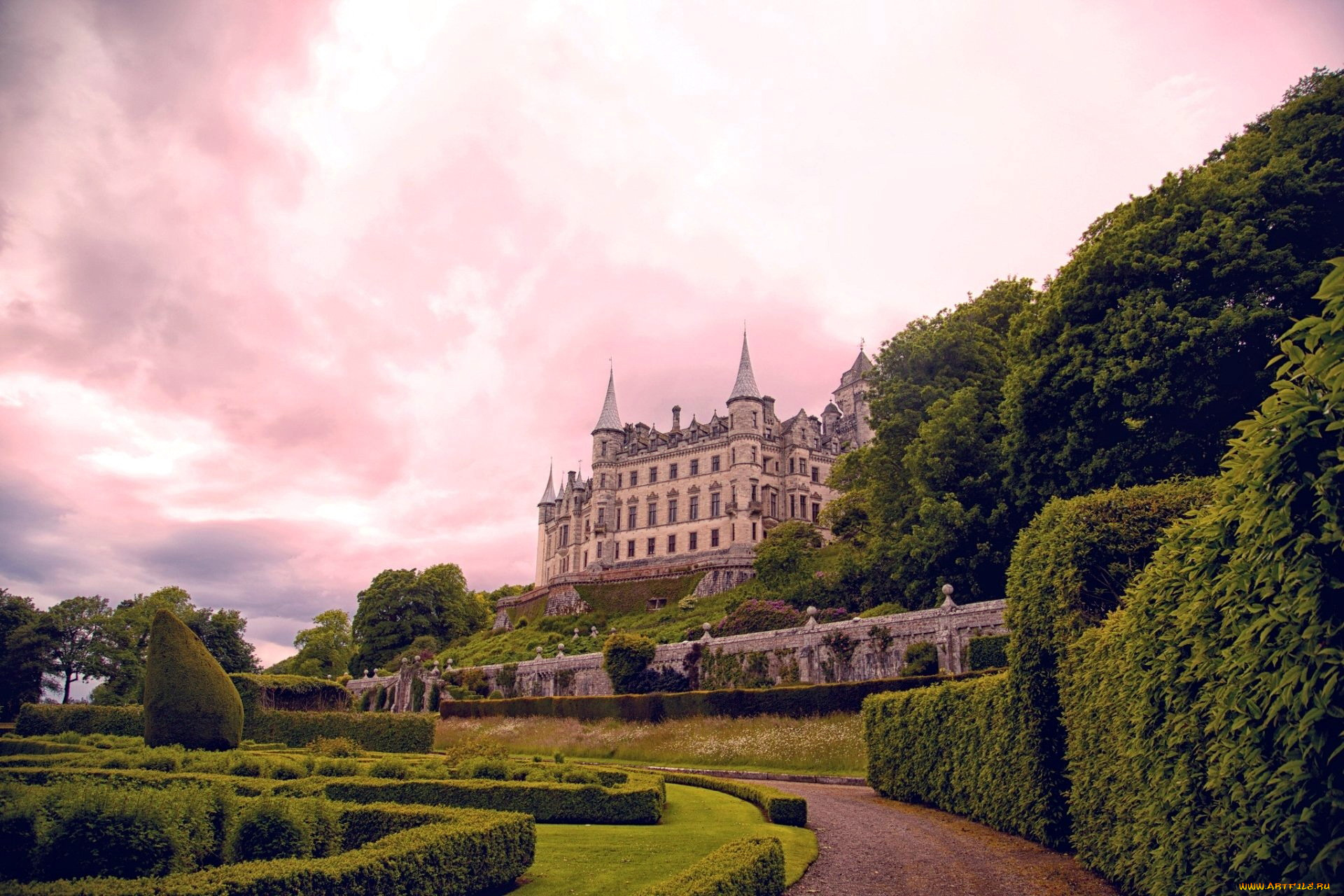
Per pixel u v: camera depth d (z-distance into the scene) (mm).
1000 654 28938
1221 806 8281
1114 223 31688
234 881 7688
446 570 107812
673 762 34219
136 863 10062
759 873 10164
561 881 11203
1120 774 11062
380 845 9516
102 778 17953
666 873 11539
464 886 10055
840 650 37344
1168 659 9523
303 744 36500
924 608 38812
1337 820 6484
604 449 112938
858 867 12906
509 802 17312
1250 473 7613
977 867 12781
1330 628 6527
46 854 9781
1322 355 6547
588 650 73000
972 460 37875
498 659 80500
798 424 104562
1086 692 12812
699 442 104625
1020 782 15414
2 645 68125
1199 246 27469
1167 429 27938
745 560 89000
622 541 108938
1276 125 29094
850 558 54938
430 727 36938
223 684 28844
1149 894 9867
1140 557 14141
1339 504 6629
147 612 74875
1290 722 6961
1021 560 16297
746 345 106188
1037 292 40094
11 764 21656
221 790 11758
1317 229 27047
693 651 45281
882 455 43406
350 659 107000
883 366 45750
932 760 20062
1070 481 30969
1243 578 7660
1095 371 29562
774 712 34562
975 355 42125
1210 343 25969
